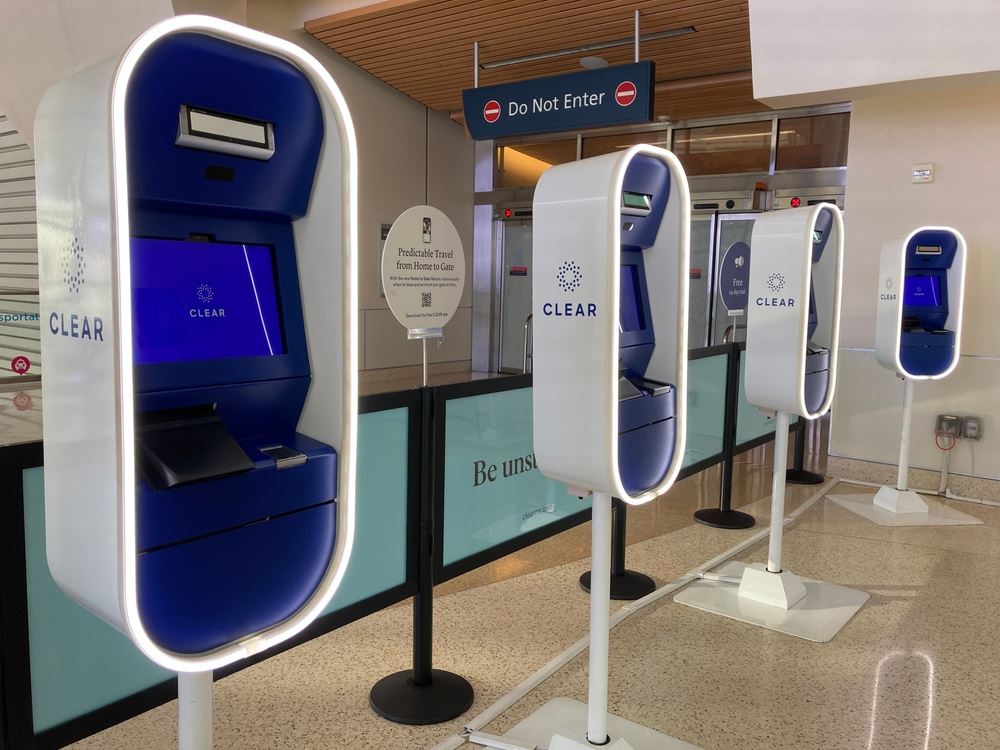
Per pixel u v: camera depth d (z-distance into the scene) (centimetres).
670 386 230
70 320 123
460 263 316
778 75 497
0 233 626
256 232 142
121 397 112
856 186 557
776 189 763
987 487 523
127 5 603
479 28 673
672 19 624
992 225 511
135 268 124
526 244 948
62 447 130
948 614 337
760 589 345
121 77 107
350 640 301
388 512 248
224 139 123
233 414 137
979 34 422
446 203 945
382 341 870
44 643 168
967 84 466
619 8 611
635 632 314
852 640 310
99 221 112
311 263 146
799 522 473
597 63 727
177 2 615
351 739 233
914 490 548
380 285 862
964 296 521
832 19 457
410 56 751
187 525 123
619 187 190
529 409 313
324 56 766
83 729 177
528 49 719
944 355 489
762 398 343
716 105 780
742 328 773
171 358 127
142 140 115
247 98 124
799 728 244
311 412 150
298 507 139
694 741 236
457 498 277
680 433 236
